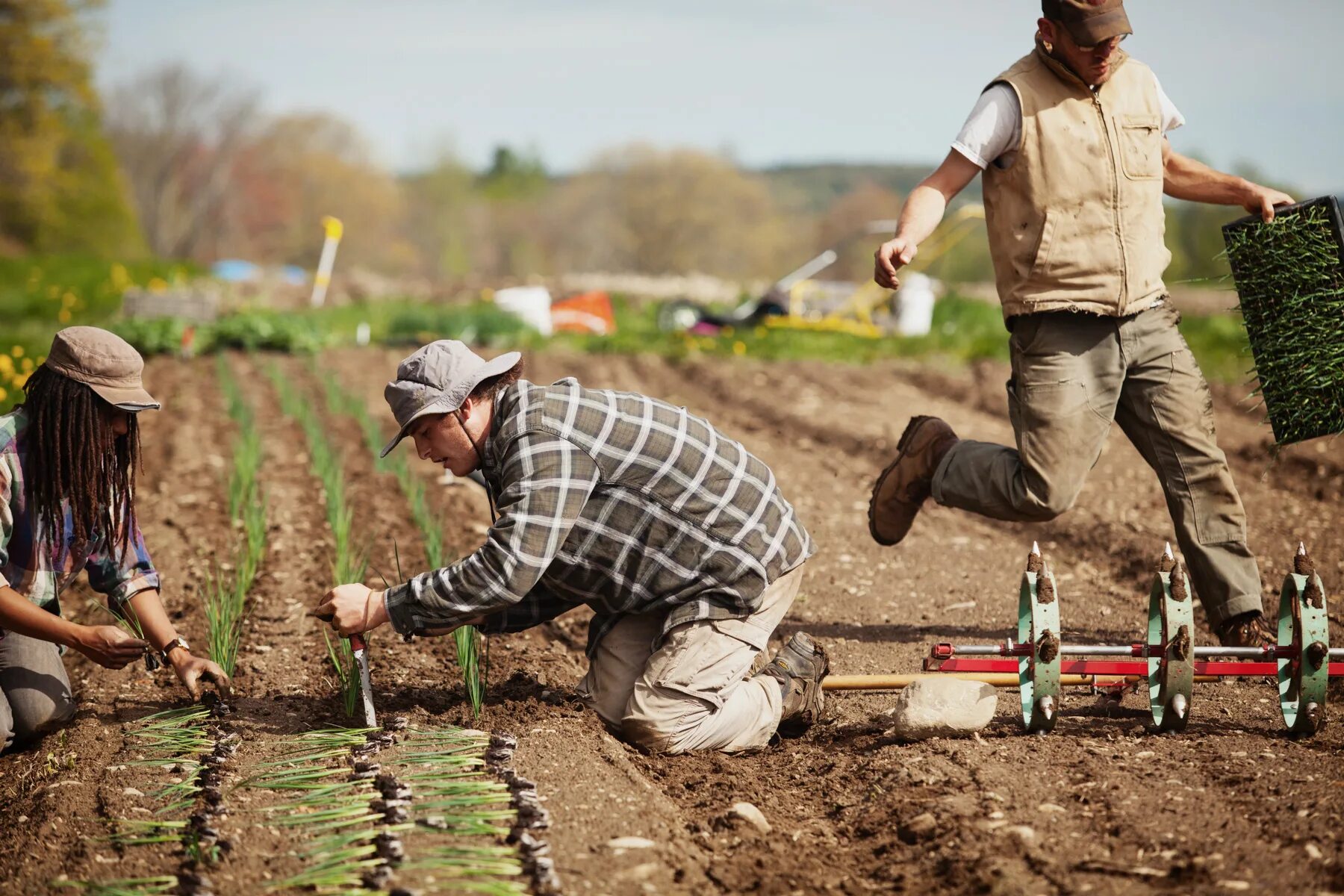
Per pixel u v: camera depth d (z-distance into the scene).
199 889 6.66
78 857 7.19
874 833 7.53
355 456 21.39
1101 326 9.87
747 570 8.62
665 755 8.88
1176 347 10.05
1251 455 21.06
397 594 8.52
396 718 9.25
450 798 7.62
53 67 112.56
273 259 181.00
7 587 8.67
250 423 22.45
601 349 39.19
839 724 9.82
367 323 45.78
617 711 9.20
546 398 8.37
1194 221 76.00
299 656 11.19
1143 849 6.83
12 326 44.38
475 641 9.67
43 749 9.19
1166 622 8.47
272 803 7.81
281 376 31.30
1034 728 8.75
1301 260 10.19
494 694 10.08
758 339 40.44
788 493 18.86
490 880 6.68
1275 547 14.84
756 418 27.20
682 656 8.72
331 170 180.75
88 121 131.38
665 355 37.81
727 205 168.00
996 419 26.62
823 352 38.22
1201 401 10.09
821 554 15.23
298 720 9.52
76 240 136.25
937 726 8.79
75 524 8.73
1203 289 67.44
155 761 8.52
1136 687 9.88
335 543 15.34
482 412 8.41
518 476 8.21
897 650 11.62
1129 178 9.72
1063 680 9.38
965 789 7.79
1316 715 8.46
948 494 10.77
